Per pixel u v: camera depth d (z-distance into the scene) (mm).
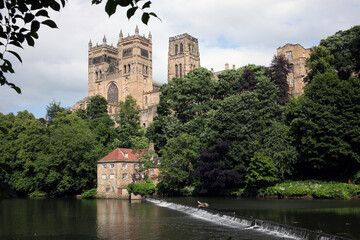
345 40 90000
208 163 77750
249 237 38219
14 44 9680
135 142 100500
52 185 102688
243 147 76875
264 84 87500
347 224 39219
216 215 52969
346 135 65875
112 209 68625
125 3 9438
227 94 104750
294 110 77688
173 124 101125
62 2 9555
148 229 46125
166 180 85562
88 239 41938
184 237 40375
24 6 9359
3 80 10266
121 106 125375
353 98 66938
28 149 107062
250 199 71625
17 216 61594
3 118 122625
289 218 44562
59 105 144375
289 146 74062
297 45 114312
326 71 82562
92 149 104938
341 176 70188
